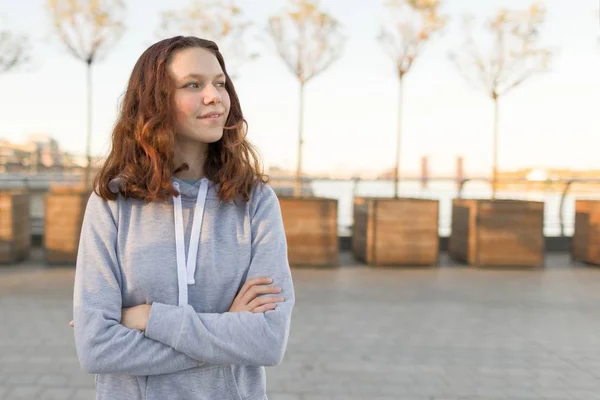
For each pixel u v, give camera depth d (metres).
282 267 1.39
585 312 5.42
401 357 4.02
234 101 1.46
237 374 1.32
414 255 7.75
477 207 7.81
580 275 7.41
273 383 3.48
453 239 8.51
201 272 1.31
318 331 4.62
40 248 8.63
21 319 4.81
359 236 8.17
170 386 1.25
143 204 1.33
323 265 7.58
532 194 9.49
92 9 7.96
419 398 3.30
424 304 5.65
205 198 1.36
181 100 1.32
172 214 1.33
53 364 3.73
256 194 1.43
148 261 1.29
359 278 6.92
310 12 8.33
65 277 6.60
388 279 6.91
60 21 7.87
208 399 1.27
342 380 3.55
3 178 9.60
